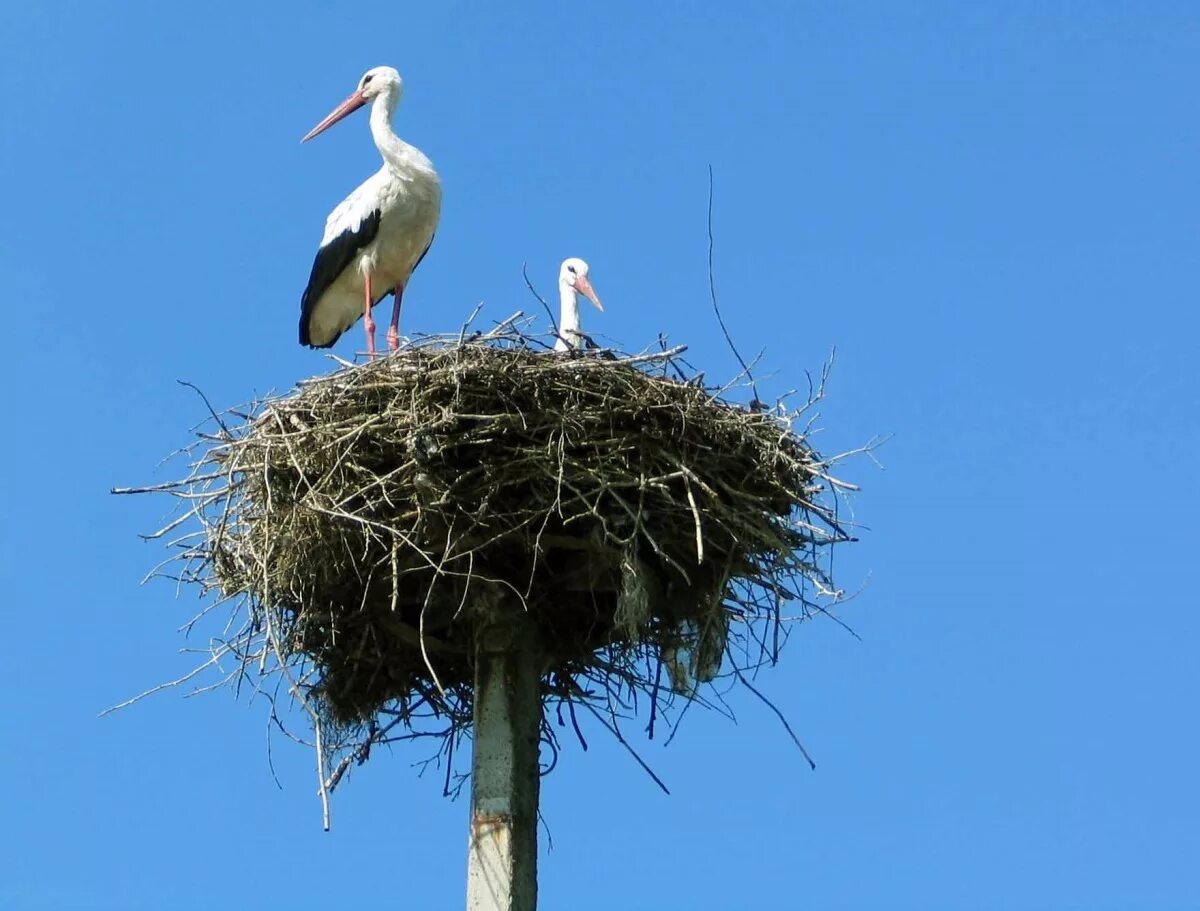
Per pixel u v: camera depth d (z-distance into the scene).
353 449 12.38
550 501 12.23
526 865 12.13
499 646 12.66
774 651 12.94
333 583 12.73
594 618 13.05
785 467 12.90
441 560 12.07
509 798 12.18
